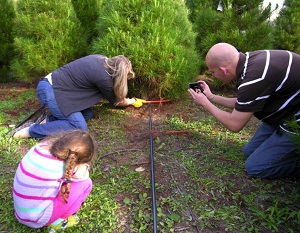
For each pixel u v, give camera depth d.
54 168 1.94
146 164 3.04
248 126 4.00
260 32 4.80
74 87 3.42
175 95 4.45
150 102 4.43
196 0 6.02
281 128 2.64
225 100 3.33
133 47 3.98
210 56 2.58
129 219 2.32
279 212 2.34
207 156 3.18
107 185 2.68
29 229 2.18
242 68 2.46
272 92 2.44
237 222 2.30
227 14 4.91
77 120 3.41
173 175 2.87
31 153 2.02
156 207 2.42
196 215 2.38
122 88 3.51
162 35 4.11
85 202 2.46
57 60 4.75
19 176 1.99
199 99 2.88
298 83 2.40
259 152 2.81
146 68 4.11
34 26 4.70
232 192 2.64
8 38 5.55
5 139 3.43
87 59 3.46
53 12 4.78
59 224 2.16
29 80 5.15
